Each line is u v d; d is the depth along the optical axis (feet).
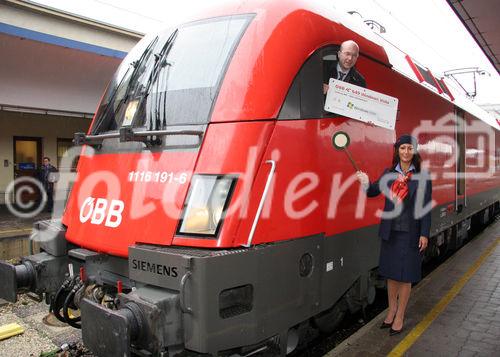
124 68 13.32
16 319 16.05
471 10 18.63
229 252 8.58
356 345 12.12
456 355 11.44
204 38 11.30
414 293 16.60
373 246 13.69
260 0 11.14
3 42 31.73
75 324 12.23
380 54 14.21
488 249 24.97
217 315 8.34
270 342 10.01
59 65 35.81
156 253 8.75
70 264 12.39
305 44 10.68
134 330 8.23
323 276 11.04
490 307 14.96
